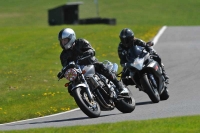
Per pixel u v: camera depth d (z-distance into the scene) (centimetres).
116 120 3225
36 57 7725
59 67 6938
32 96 4931
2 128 3334
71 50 3394
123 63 4119
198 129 2562
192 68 6162
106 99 3475
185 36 10038
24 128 3173
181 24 19975
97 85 3394
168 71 6084
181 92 4672
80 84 3297
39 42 9306
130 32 4056
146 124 2748
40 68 6762
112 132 2567
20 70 6588
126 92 3603
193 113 3353
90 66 3397
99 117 3450
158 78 4181
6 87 5506
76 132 2655
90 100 3319
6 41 9569
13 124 3681
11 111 4253
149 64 4078
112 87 3509
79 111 4106
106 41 9631
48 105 4450
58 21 18400
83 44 3384
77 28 12038
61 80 5947
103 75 3516
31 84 5688
